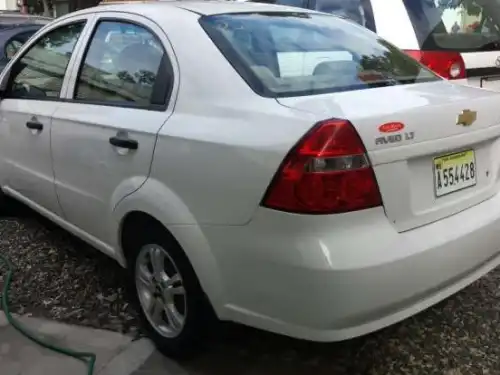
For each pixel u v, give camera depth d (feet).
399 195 7.93
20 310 11.28
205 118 8.63
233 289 8.25
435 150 8.32
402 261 7.73
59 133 11.60
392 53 10.97
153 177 9.16
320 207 7.38
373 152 7.62
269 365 9.55
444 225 8.50
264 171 7.64
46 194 12.60
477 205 9.22
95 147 10.46
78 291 11.96
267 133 7.79
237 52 9.13
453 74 15.96
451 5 16.72
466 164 9.04
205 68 9.04
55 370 9.47
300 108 7.97
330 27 11.06
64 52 12.28
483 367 9.31
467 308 11.02
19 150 13.44
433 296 8.47
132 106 10.01
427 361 9.52
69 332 10.56
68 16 12.70
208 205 8.29
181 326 9.34
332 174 7.38
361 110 7.93
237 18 10.18
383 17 16.87
